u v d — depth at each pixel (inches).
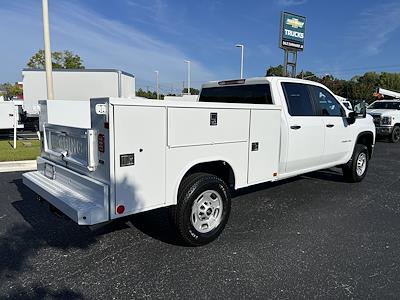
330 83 2410.2
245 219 193.9
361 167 287.9
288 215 201.9
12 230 173.3
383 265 140.6
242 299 115.9
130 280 127.0
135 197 131.8
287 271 134.7
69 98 770.2
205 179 151.3
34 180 164.7
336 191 258.8
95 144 129.1
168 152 139.3
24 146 457.7
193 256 146.9
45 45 397.1
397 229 181.5
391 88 3181.6
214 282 126.2
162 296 117.2
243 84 223.0
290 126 206.5
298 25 1067.3
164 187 140.3
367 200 235.6
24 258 143.7
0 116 480.4
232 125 163.6
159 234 170.2
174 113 138.7
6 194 235.0
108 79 784.3
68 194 141.3
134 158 129.2
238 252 151.1
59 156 157.6
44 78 762.2
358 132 275.3
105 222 138.9
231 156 165.6
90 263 139.9
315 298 116.7
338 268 137.6
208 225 157.8
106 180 126.9
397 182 291.9
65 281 126.0
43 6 387.5
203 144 151.8
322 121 233.5
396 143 635.5
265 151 184.7
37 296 116.5
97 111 121.0
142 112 129.0
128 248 154.1
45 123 175.0
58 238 164.2
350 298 116.9
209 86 249.1
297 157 215.6
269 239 165.9
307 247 157.2
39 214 196.7
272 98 204.2
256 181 182.5
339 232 176.2
